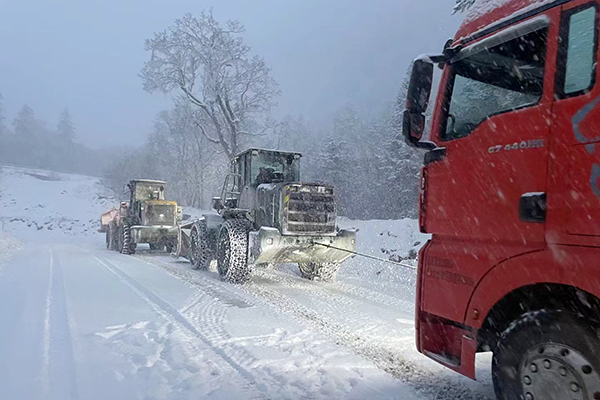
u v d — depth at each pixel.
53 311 5.39
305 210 7.64
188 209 30.48
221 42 25.12
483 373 3.68
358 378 3.49
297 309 5.91
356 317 5.55
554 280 2.17
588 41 2.17
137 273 9.00
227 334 4.59
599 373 1.98
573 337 2.08
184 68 25.78
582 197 2.08
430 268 2.99
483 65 2.78
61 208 36.75
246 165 9.11
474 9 2.98
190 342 4.30
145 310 5.58
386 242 11.40
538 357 2.22
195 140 37.34
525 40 2.55
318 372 3.60
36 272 8.79
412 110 2.83
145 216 14.58
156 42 25.34
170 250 15.09
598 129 2.04
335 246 7.77
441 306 2.87
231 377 3.45
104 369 3.58
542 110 2.32
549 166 2.25
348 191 31.98
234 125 25.09
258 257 7.44
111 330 4.68
